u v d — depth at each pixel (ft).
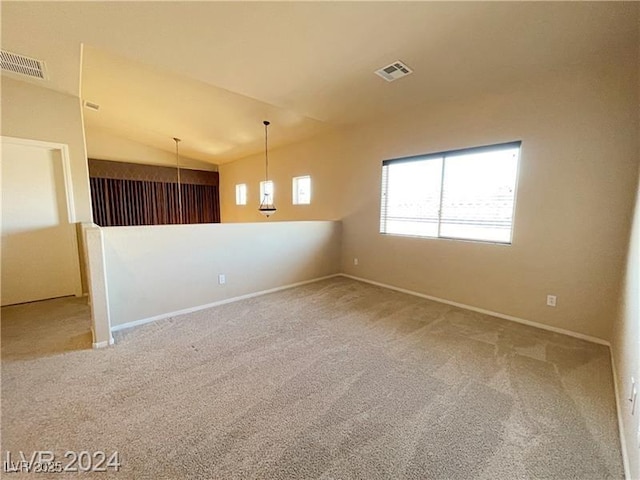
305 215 19.65
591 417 5.50
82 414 5.43
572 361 7.53
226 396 6.02
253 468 4.37
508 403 5.89
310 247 15.38
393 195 14.30
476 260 11.26
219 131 19.57
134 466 4.38
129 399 5.87
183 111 16.84
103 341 8.09
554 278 9.37
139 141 25.12
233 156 25.98
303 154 19.48
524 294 10.06
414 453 4.67
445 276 12.27
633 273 6.01
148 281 9.84
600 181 8.36
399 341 8.64
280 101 12.40
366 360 7.53
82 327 9.32
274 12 7.11
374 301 12.41
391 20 7.40
